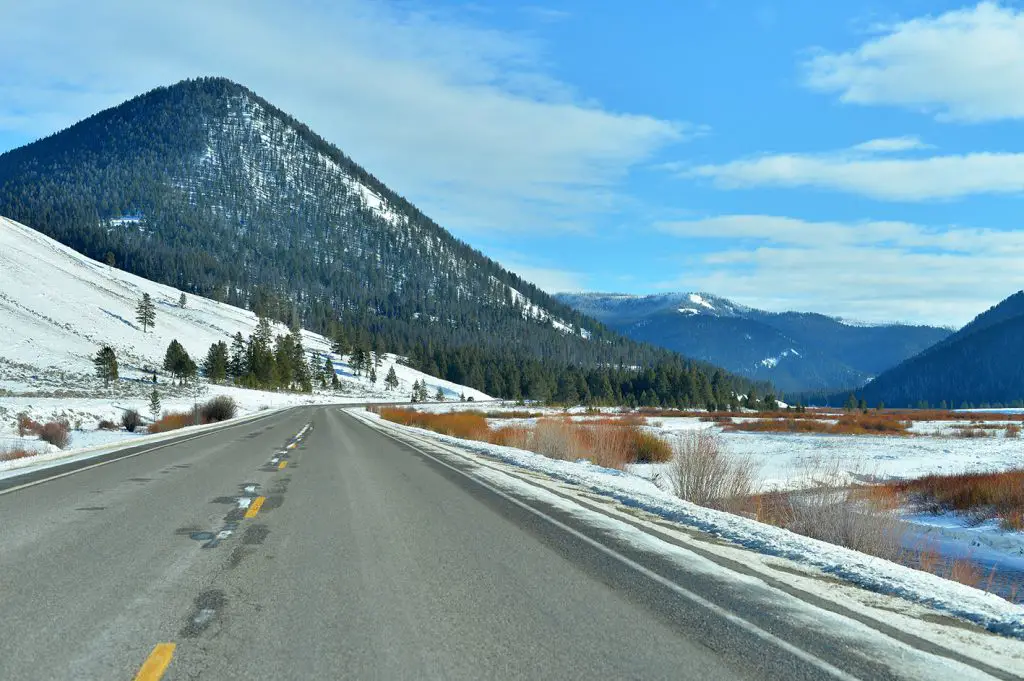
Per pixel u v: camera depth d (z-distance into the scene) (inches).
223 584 210.1
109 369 3211.1
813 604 201.0
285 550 259.8
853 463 907.4
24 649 152.9
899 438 1441.9
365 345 7691.9
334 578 219.3
